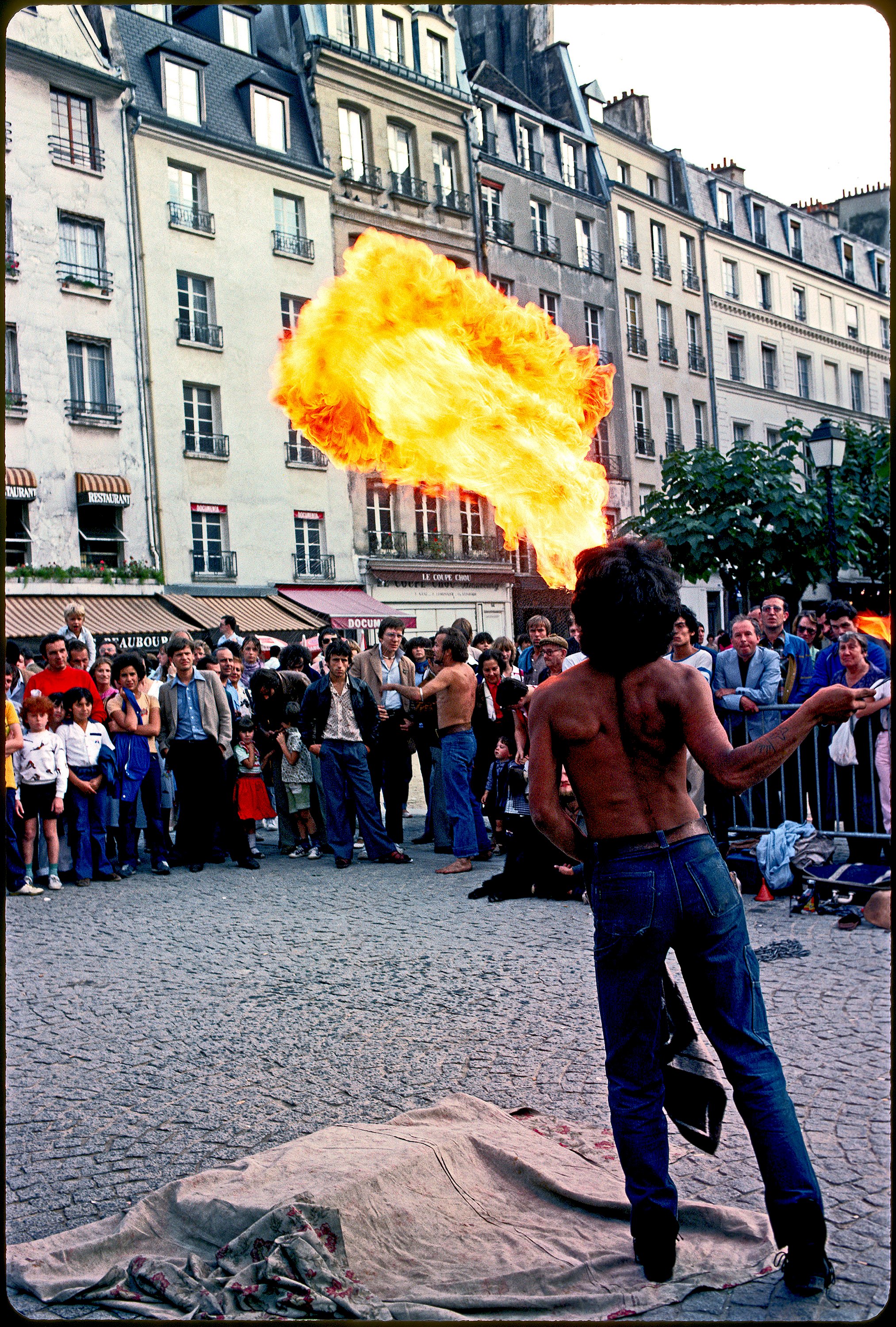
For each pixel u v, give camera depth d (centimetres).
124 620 2352
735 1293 264
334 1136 346
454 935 661
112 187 2470
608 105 4066
